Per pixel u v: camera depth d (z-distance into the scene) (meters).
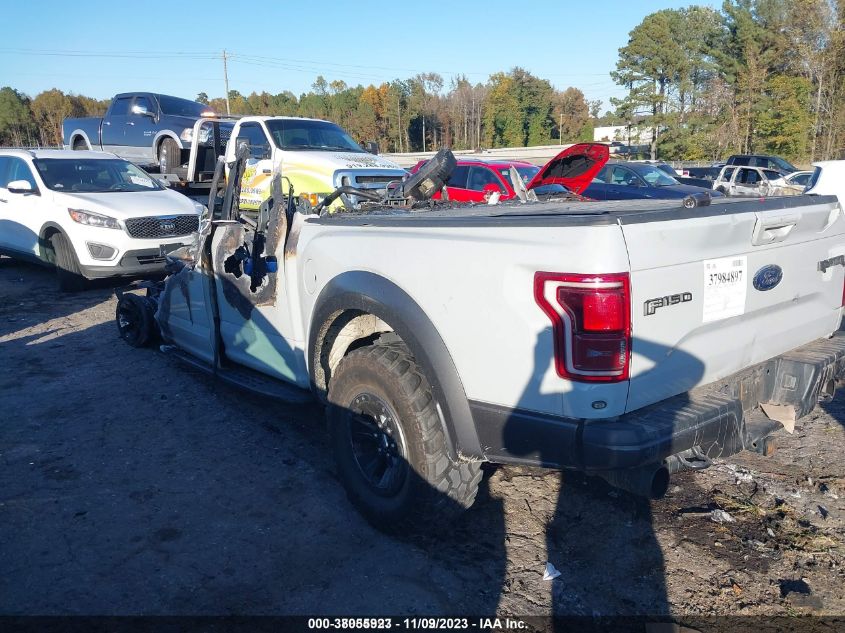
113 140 15.85
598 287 2.56
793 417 3.39
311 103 95.62
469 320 2.95
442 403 3.09
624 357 2.63
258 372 4.86
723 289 3.01
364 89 95.25
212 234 4.84
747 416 3.42
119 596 3.07
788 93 47.38
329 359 3.90
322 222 3.78
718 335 3.07
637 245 2.63
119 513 3.78
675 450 2.72
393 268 3.26
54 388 5.77
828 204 3.60
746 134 49.75
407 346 3.22
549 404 2.75
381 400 3.32
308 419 5.10
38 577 3.20
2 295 9.52
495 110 90.88
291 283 4.03
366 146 13.19
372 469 3.53
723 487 3.94
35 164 10.11
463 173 12.74
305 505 3.85
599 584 3.12
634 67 58.53
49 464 4.37
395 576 3.20
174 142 14.23
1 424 5.02
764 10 53.66
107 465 4.36
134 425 4.99
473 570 3.24
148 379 5.97
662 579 3.14
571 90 90.31
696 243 2.84
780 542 3.40
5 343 7.13
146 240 9.30
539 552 3.38
